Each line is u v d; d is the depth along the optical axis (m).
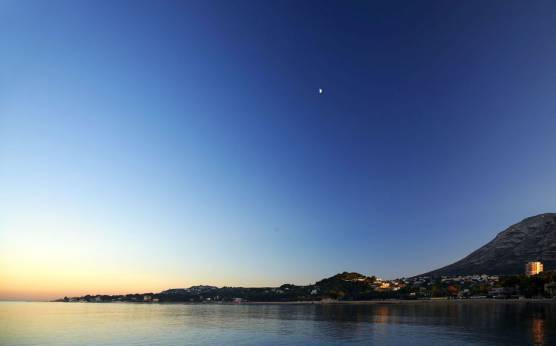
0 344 98.12
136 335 115.06
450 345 88.12
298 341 99.38
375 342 95.19
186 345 94.75
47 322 166.00
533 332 108.88
